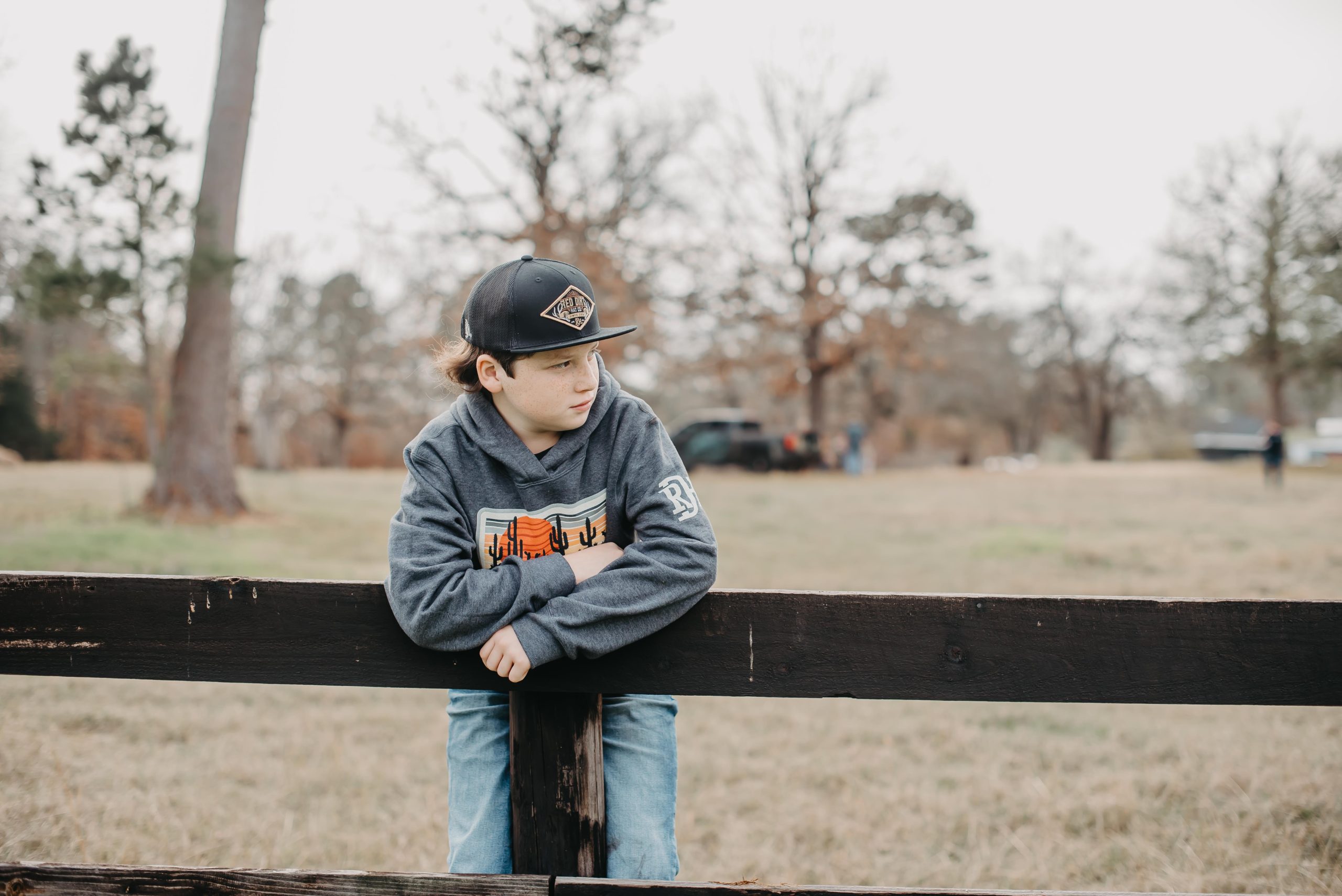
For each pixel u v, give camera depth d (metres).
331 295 38.69
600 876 1.51
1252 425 59.00
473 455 1.70
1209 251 32.53
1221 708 4.44
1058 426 51.38
